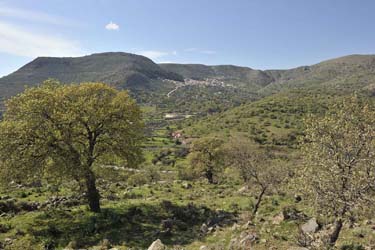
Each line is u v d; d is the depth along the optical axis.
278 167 26.83
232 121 139.50
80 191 29.03
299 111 137.75
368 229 17.36
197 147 58.94
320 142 14.61
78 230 22.64
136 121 28.38
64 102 25.69
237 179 54.59
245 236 18.25
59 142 25.42
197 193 38.94
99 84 27.66
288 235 18.05
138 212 27.20
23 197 31.91
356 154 13.87
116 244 20.53
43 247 19.16
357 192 13.20
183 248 19.48
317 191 14.05
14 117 25.42
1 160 23.98
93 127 26.30
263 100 174.88
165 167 85.50
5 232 21.20
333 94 170.38
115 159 28.19
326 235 16.47
